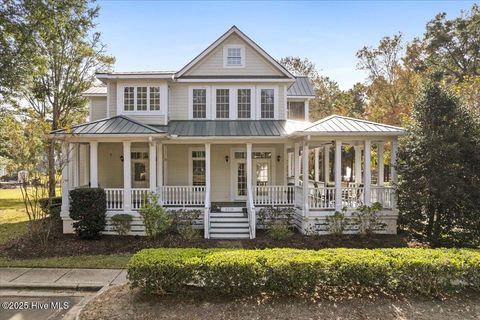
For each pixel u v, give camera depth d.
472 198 10.48
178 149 16.80
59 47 21.06
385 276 6.40
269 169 16.94
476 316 5.72
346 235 12.30
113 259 9.78
